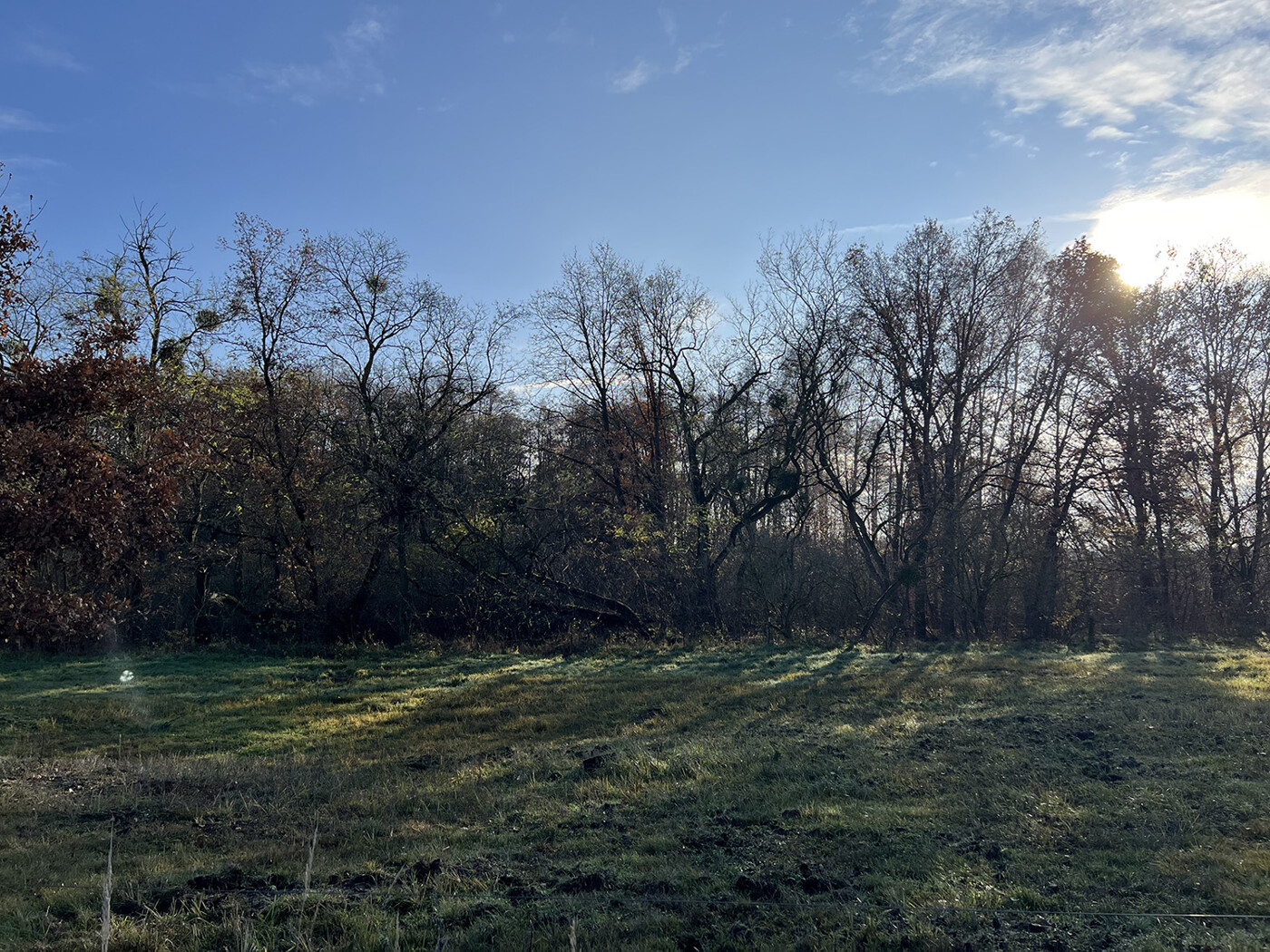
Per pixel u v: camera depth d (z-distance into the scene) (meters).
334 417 28.62
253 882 6.68
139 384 12.86
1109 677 17.94
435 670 21.83
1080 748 10.82
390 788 10.06
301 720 15.49
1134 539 32.31
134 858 7.36
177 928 5.68
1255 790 8.45
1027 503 32.84
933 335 31.42
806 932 5.55
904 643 27.97
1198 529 33.22
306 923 5.71
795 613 31.36
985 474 31.67
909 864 6.82
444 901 6.05
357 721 15.32
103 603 11.94
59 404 11.48
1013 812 8.12
